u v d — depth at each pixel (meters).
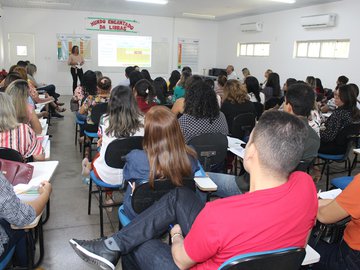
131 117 2.52
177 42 12.04
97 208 3.12
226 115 3.68
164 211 1.65
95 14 10.91
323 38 7.79
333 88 7.59
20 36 10.49
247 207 0.99
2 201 1.41
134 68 6.15
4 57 10.43
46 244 2.49
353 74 7.06
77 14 10.77
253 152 1.06
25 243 1.99
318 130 3.24
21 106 2.75
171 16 11.54
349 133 3.56
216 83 5.91
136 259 1.63
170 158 1.73
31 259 1.97
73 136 5.81
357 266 1.40
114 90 2.55
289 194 1.02
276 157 1.00
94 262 1.65
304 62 8.39
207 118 2.68
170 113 1.76
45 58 10.82
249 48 10.73
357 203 1.33
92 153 4.79
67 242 2.53
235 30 11.30
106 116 2.73
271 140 1.00
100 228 2.71
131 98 2.55
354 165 4.19
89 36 11.02
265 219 0.98
